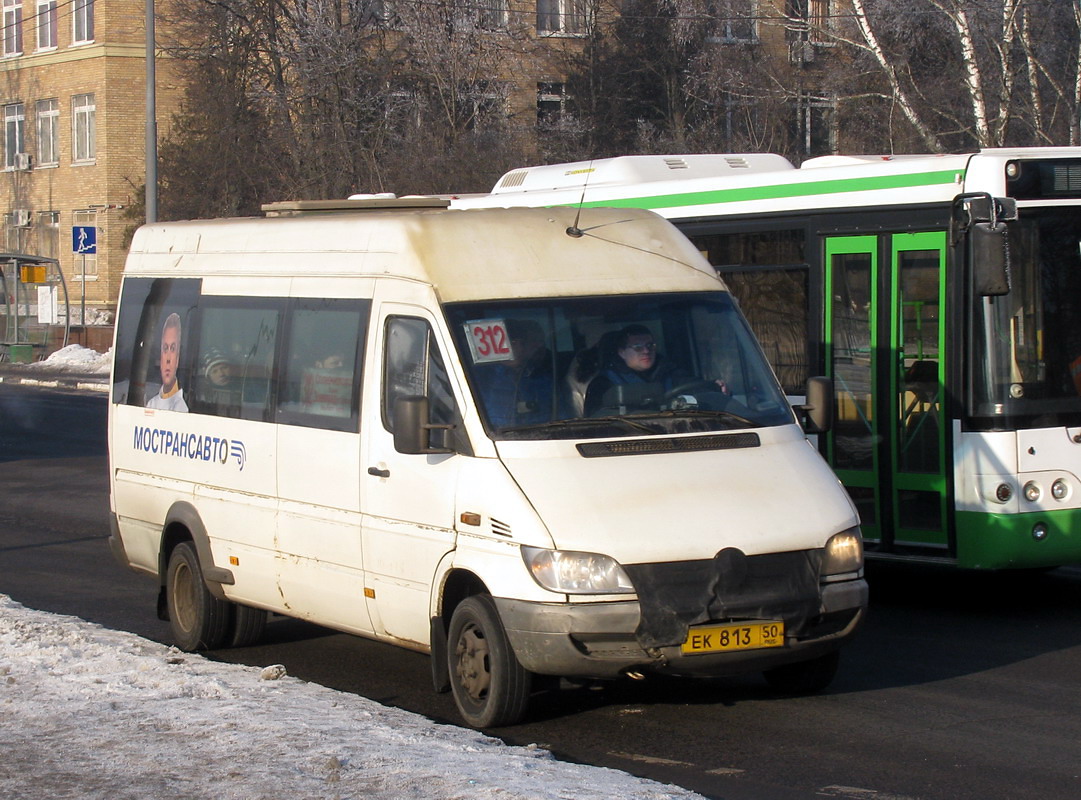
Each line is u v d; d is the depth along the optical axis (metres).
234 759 7.21
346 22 43.53
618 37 49.22
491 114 43.00
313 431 9.69
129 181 53.81
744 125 44.53
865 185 12.75
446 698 9.53
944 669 10.00
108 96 57.66
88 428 28.97
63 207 60.22
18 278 49.16
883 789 7.28
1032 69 34.44
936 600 12.78
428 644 8.83
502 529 8.06
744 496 8.24
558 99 49.50
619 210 9.91
